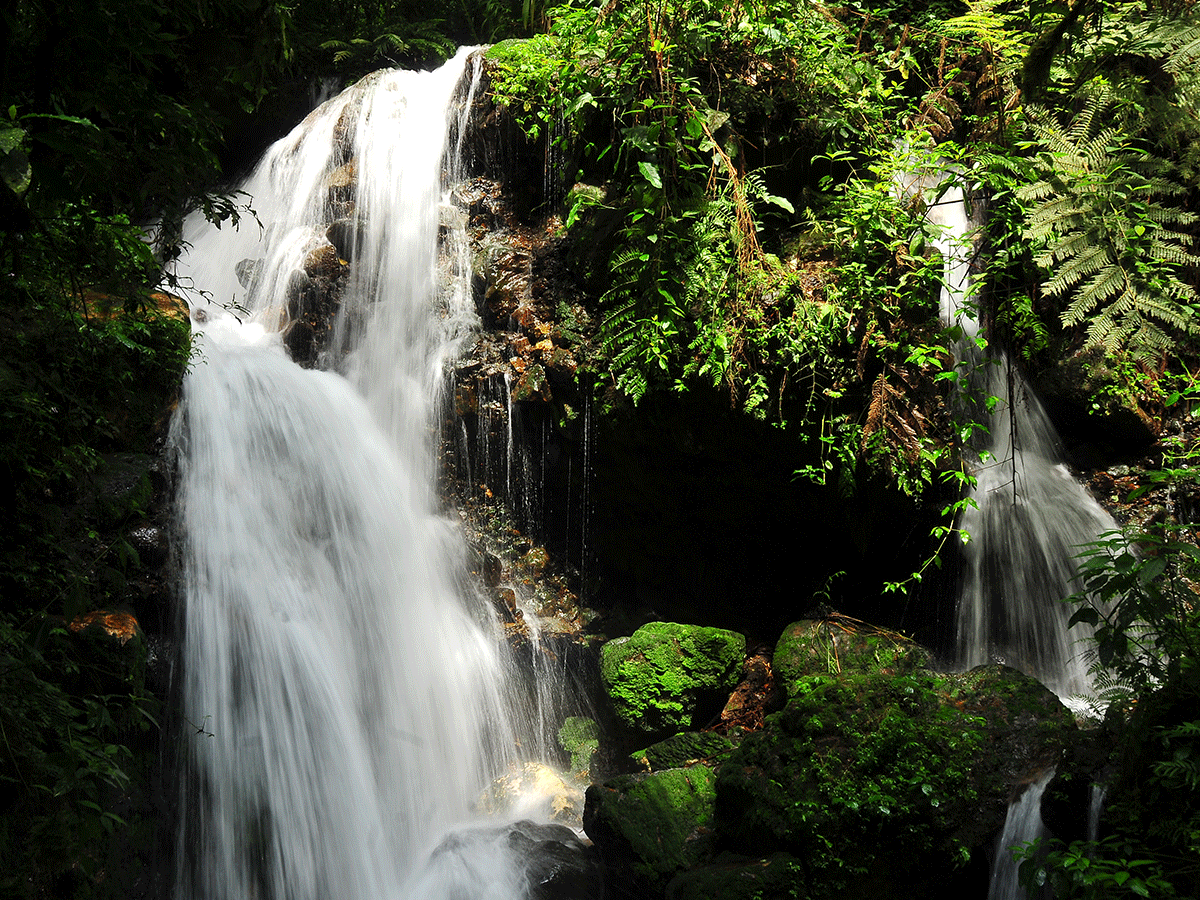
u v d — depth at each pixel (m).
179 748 4.67
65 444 4.71
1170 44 5.38
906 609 5.75
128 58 3.69
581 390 5.90
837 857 3.89
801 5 5.93
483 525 6.48
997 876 3.80
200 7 4.38
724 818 4.41
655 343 5.32
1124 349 5.44
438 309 6.69
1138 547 5.06
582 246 6.04
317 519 5.79
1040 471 5.64
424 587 6.09
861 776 4.00
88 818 3.48
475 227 6.83
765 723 4.56
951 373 5.13
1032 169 5.39
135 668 4.37
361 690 5.52
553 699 6.14
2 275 4.21
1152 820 3.19
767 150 5.89
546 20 7.55
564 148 6.12
